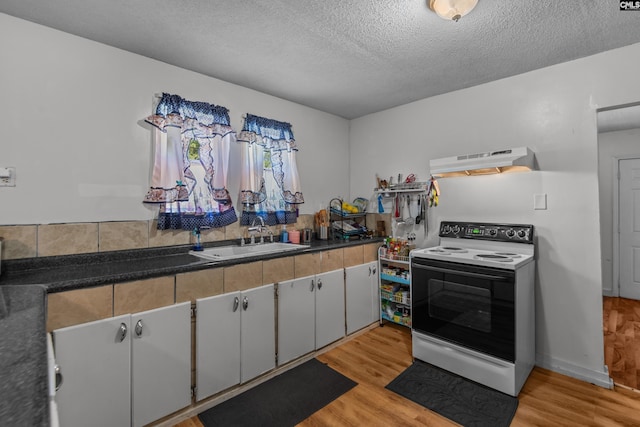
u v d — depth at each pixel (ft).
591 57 7.17
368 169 11.79
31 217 5.80
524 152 6.87
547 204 7.77
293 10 5.53
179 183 7.36
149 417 5.36
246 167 8.78
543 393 6.63
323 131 11.34
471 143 9.10
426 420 5.82
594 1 5.22
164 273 5.59
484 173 8.52
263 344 6.99
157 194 7.11
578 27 6.02
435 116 9.86
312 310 8.11
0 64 5.57
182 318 5.75
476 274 6.89
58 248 6.03
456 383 7.00
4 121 5.58
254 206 9.09
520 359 6.68
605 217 13.76
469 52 7.04
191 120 7.75
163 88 7.43
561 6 5.36
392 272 9.96
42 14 5.61
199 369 5.97
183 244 7.68
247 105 9.05
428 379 7.17
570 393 6.62
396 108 10.87
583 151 7.29
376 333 9.71
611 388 6.77
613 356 8.21
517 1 5.22
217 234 8.36
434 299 7.67
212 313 6.13
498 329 6.59
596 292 7.12
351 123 12.36
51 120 6.02
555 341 7.63
